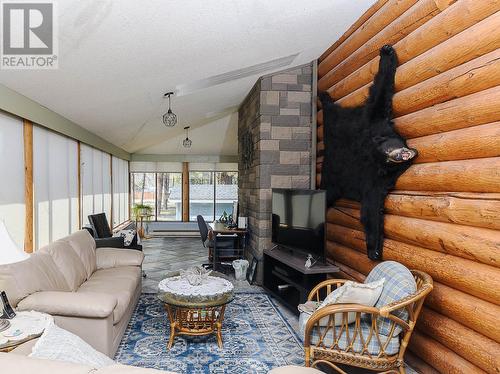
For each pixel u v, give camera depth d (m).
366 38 3.29
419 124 2.53
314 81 4.59
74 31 2.23
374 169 2.97
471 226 2.05
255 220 4.90
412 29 2.65
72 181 4.68
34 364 1.03
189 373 2.45
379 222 2.92
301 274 3.87
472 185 2.04
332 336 2.18
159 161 9.88
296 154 4.64
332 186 3.86
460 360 2.10
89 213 5.57
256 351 2.78
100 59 2.76
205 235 5.96
